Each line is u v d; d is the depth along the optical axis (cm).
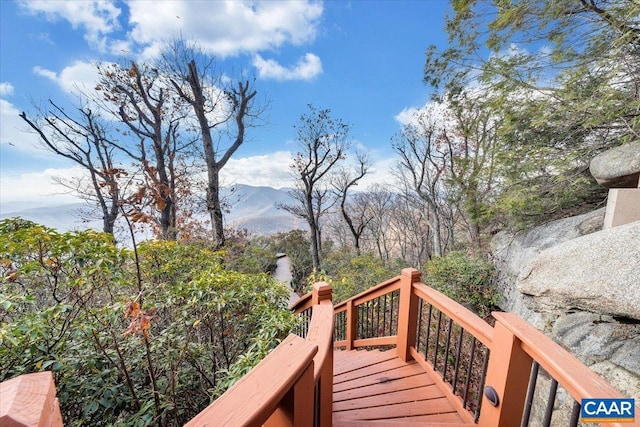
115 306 198
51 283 223
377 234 1795
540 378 250
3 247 186
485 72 437
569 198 411
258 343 207
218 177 890
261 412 60
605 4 310
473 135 694
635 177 307
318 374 93
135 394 194
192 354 225
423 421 183
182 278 353
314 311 143
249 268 800
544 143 404
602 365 205
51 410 48
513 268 466
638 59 290
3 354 165
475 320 163
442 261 602
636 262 199
